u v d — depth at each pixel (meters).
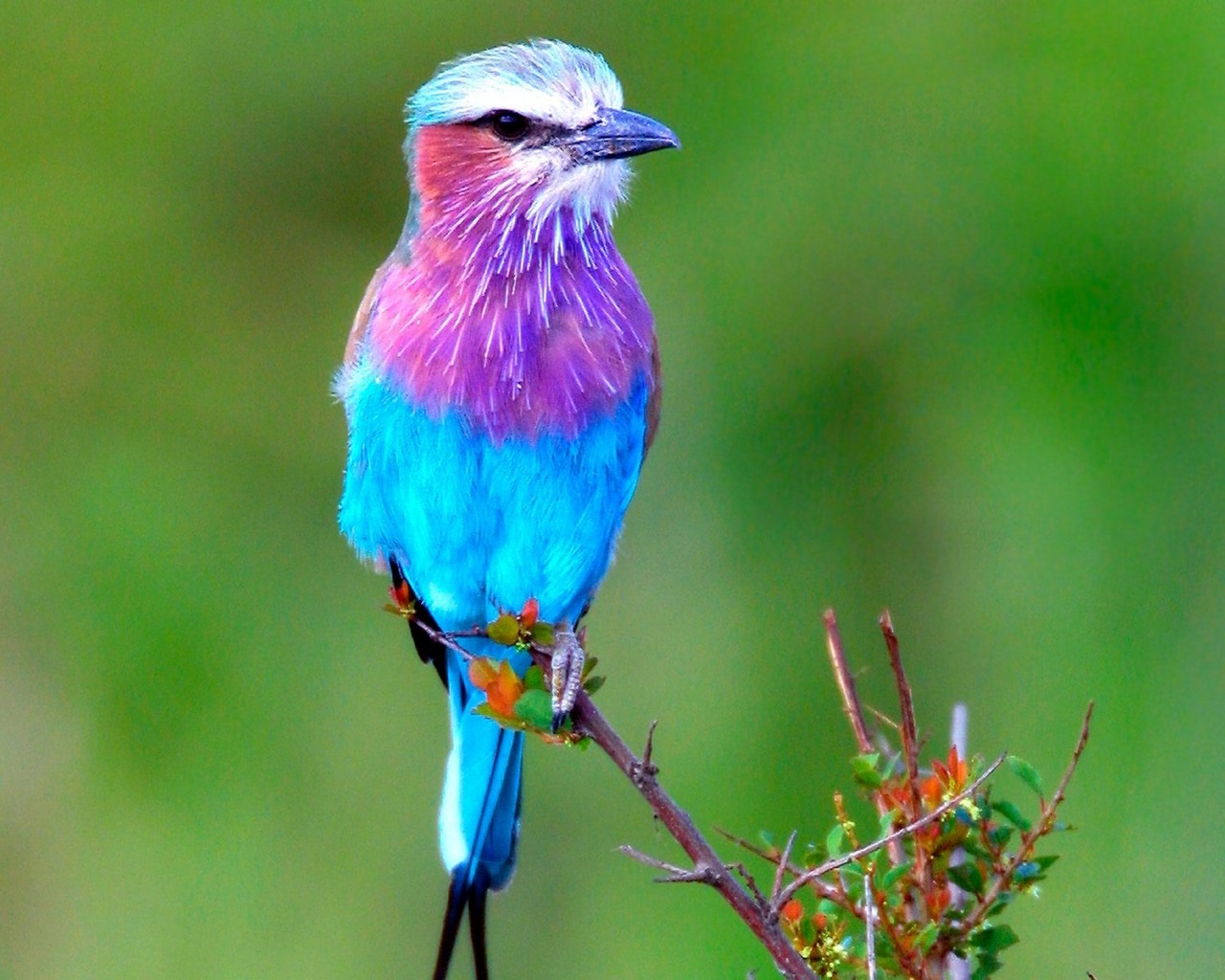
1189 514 13.41
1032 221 13.84
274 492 14.29
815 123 14.29
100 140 14.77
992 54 14.22
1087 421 13.52
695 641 13.41
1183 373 13.74
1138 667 12.97
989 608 13.27
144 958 12.42
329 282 14.66
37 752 13.11
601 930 12.20
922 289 13.93
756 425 13.87
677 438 13.81
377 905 12.70
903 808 6.16
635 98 14.54
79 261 14.55
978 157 14.04
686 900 12.03
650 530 13.67
